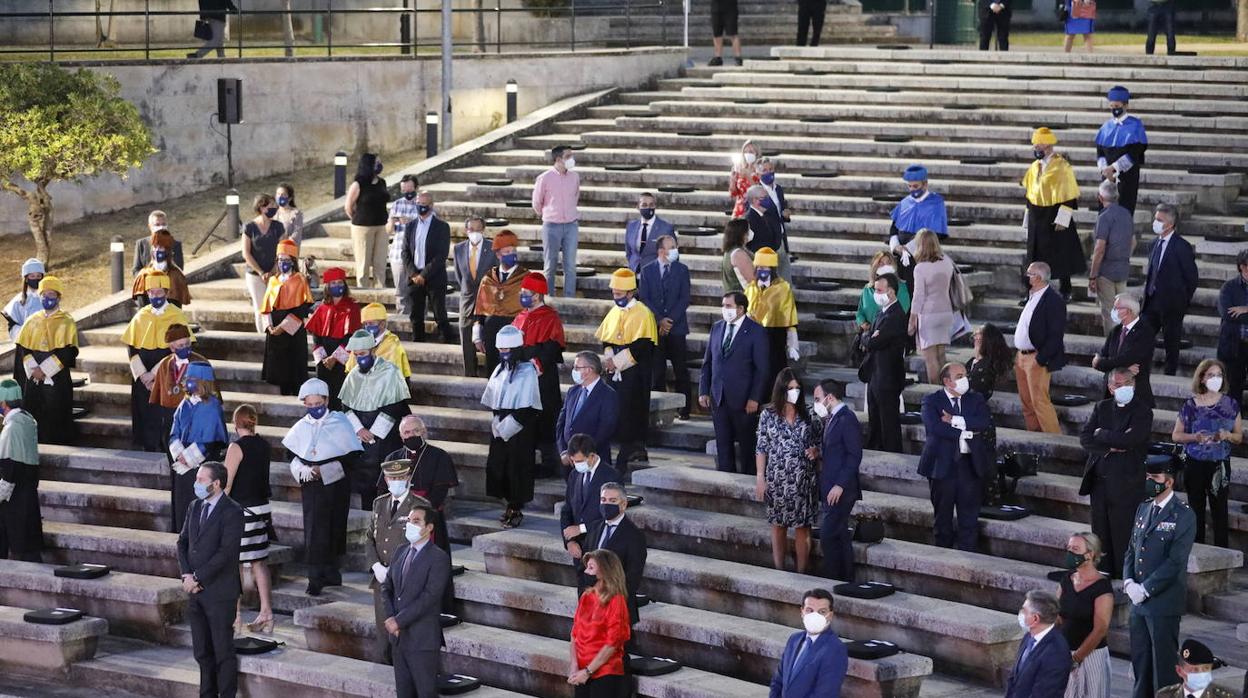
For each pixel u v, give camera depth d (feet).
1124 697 48.96
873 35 120.06
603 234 85.25
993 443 55.52
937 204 69.00
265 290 79.66
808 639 44.24
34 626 59.47
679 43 119.24
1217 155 84.99
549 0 119.03
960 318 65.10
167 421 67.77
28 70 89.76
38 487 68.85
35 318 73.46
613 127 100.17
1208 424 55.06
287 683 55.83
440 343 77.10
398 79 105.70
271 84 102.06
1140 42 131.95
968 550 55.67
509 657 53.98
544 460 66.28
